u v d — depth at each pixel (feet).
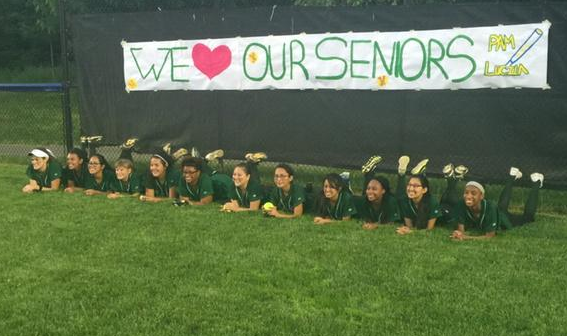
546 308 11.68
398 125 19.84
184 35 23.16
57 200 21.26
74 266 14.20
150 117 24.29
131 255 14.99
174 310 11.71
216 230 17.25
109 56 24.79
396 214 18.07
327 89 20.85
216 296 12.39
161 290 12.72
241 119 22.48
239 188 20.02
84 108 25.63
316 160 21.30
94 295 12.46
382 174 23.75
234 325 11.12
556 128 17.74
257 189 19.94
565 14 17.26
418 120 19.53
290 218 18.71
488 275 13.42
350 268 13.94
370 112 20.25
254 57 21.95
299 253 15.07
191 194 21.02
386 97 19.95
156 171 21.34
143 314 11.57
